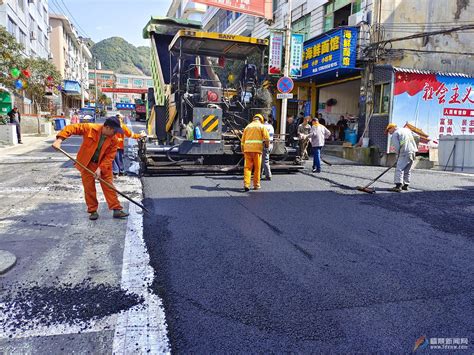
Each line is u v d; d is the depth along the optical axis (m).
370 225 5.50
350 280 3.66
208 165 9.70
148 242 4.61
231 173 9.91
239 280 3.62
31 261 4.02
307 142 13.28
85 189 5.50
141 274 3.71
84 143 5.38
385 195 7.61
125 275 3.69
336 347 2.61
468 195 7.70
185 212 6.00
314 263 4.06
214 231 5.07
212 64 10.22
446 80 13.57
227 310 3.07
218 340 2.67
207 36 9.20
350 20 14.79
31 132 25.91
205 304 3.16
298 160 10.54
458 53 14.27
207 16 33.00
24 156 13.20
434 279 3.71
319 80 17.09
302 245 4.61
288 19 12.94
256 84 10.15
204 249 4.42
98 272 3.76
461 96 13.76
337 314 3.03
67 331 2.76
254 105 10.06
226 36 9.34
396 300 3.27
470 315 3.05
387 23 13.87
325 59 14.84
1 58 17.33
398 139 7.92
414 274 3.82
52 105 36.19
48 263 3.97
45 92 25.66
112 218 5.66
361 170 11.42
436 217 6.00
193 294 3.33
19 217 5.64
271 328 2.82
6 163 11.45
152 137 11.65
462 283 3.63
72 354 2.50
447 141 12.51
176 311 3.04
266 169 9.23
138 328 2.80
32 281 3.55
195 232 5.02
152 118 12.33
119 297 3.26
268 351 2.55
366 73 14.30
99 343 2.62
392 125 8.16
